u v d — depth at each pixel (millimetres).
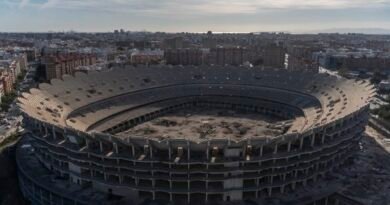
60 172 133875
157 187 116250
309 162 123375
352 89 186250
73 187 124938
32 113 140750
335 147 129875
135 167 113562
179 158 113688
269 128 184500
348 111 138375
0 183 146500
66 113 172875
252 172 116688
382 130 192750
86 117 182250
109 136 114875
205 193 116000
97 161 117250
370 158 152500
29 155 154500
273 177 121938
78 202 117312
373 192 122250
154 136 172875
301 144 120312
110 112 196375
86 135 118375
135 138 112938
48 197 126812
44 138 128875
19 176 145875
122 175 116188
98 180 120188
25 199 138625
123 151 118625
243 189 116188
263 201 117000
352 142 142375
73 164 126500
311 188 125000
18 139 182875
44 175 134000
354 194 120688
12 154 166625
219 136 172125
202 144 111000
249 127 187875
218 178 114000
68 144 124312
